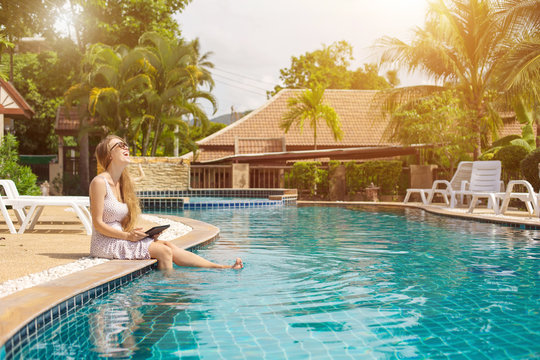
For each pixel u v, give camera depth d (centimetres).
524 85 1652
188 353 267
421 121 1880
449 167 2016
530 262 559
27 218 739
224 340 288
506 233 858
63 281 384
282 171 2198
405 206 1603
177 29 3225
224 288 423
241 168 2073
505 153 1609
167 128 2638
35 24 2117
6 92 1991
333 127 2530
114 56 2250
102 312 351
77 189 2700
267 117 3109
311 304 369
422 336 295
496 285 437
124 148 525
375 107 2173
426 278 468
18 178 1471
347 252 636
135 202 536
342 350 271
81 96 2309
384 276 478
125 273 429
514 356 260
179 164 2022
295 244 716
